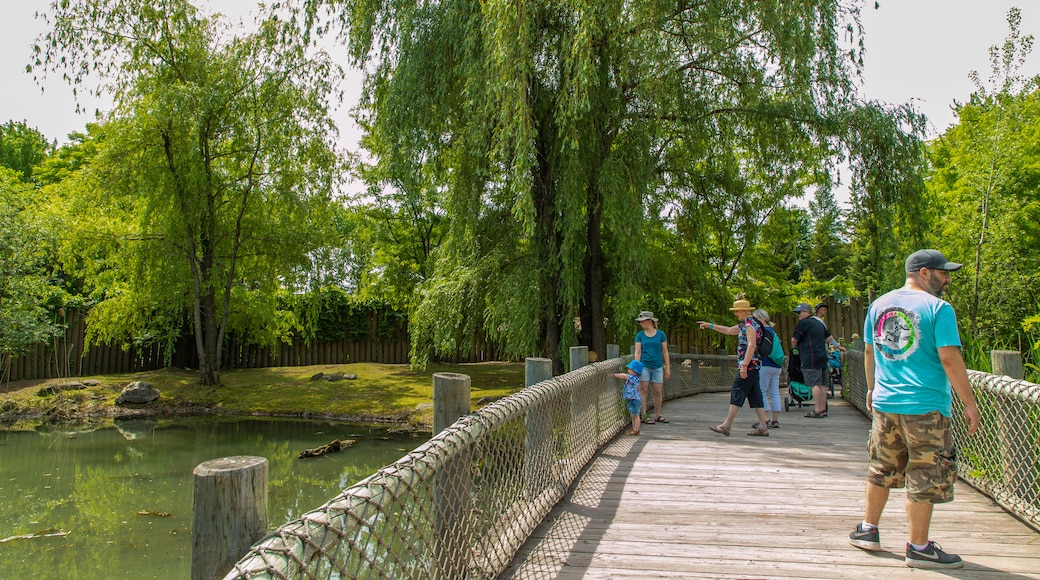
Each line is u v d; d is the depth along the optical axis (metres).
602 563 3.69
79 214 17.91
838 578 3.42
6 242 17.42
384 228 25.06
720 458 6.60
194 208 17.89
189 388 18.94
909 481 3.55
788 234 18.31
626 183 11.77
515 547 3.84
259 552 1.62
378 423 15.57
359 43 13.39
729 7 11.56
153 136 17.61
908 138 12.62
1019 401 4.53
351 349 27.28
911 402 3.50
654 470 6.06
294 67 18.05
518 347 12.62
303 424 15.41
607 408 7.75
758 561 3.70
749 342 7.91
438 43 12.43
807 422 9.21
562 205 12.00
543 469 4.69
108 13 16.91
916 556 3.56
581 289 12.53
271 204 19.05
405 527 2.47
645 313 9.05
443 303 14.40
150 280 18.38
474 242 13.82
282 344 26.42
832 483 5.56
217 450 12.27
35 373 20.53
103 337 20.11
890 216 12.75
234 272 20.39
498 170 13.26
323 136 18.84
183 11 17.67
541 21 11.68
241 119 18.34
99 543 7.04
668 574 3.50
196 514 1.72
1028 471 4.39
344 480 9.77
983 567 3.55
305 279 20.08
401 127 12.82
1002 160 11.78
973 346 7.30
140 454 11.95
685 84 12.47
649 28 11.41
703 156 13.45
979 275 11.36
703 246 15.79
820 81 11.99
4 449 12.46
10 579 6.04
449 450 2.91
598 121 12.09
